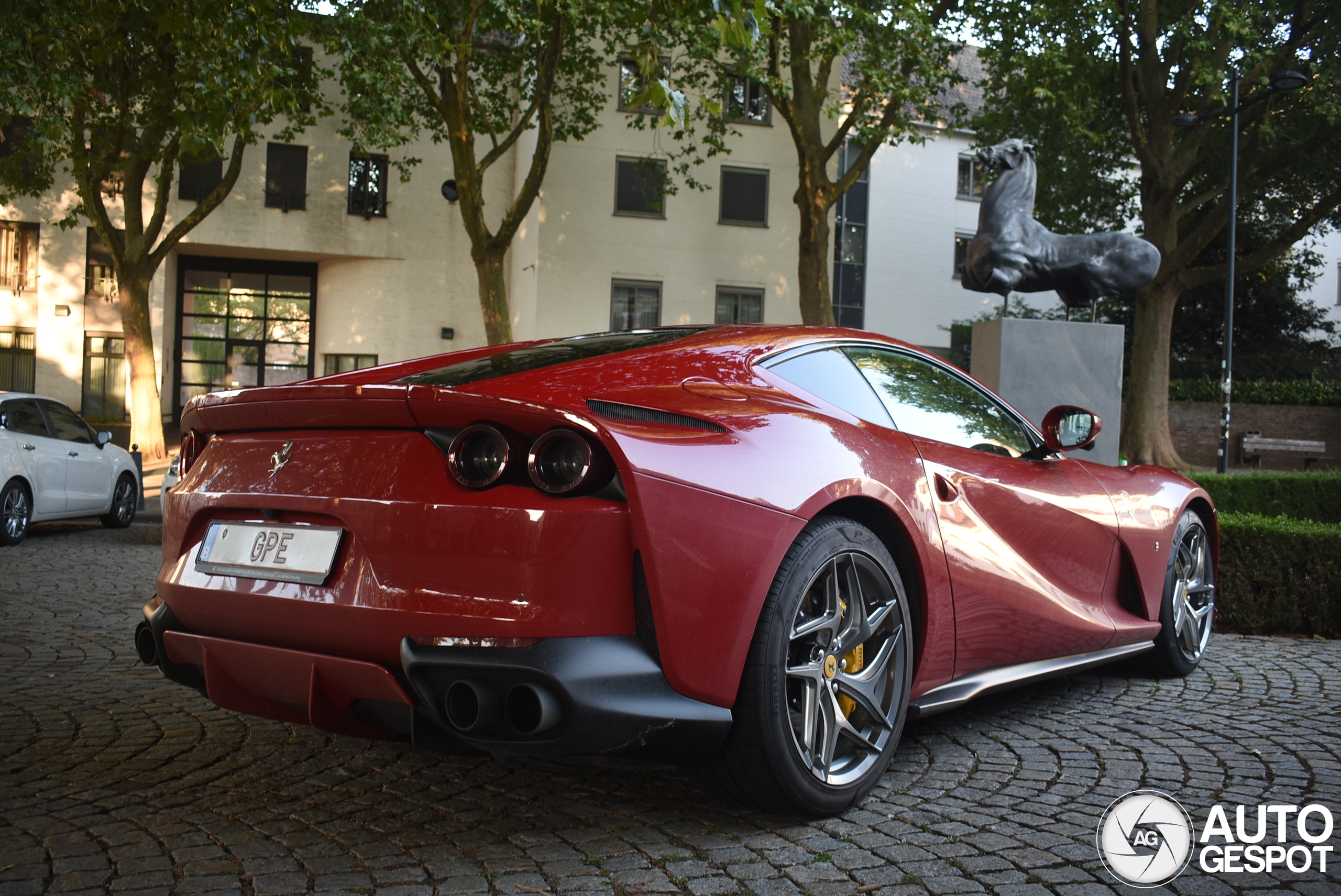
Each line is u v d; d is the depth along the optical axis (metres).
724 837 2.46
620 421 2.29
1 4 9.75
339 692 2.35
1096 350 9.42
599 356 2.79
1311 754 3.18
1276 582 5.37
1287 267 26.86
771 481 2.43
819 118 19.41
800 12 15.92
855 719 2.75
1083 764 3.06
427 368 2.87
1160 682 4.21
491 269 17.52
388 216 26.39
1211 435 25.30
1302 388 25.73
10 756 3.10
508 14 14.90
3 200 19.20
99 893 2.11
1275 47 18.64
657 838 2.45
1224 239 26.22
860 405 3.01
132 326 19.19
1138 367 20.06
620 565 2.19
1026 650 3.32
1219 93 17.75
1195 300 27.38
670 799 2.73
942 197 29.61
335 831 2.49
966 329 27.28
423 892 2.13
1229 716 3.65
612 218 24.81
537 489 2.17
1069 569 3.57
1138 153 19.61
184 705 3.72
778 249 25.73
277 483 2.48
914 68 17.83
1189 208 20.19
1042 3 18.23
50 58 10.59
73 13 9.95
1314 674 4.36
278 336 27.83
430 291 26.75
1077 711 3.71
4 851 2.34
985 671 3.21
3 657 4.52
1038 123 20.20
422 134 26.38
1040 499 3.44
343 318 26.66
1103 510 3.76
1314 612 5.30
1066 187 22.58
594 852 2.36
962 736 3.37
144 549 9.19
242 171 25.42
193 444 2.88
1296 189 21.48
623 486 2.19
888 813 2.62
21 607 5.87
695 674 2.24
